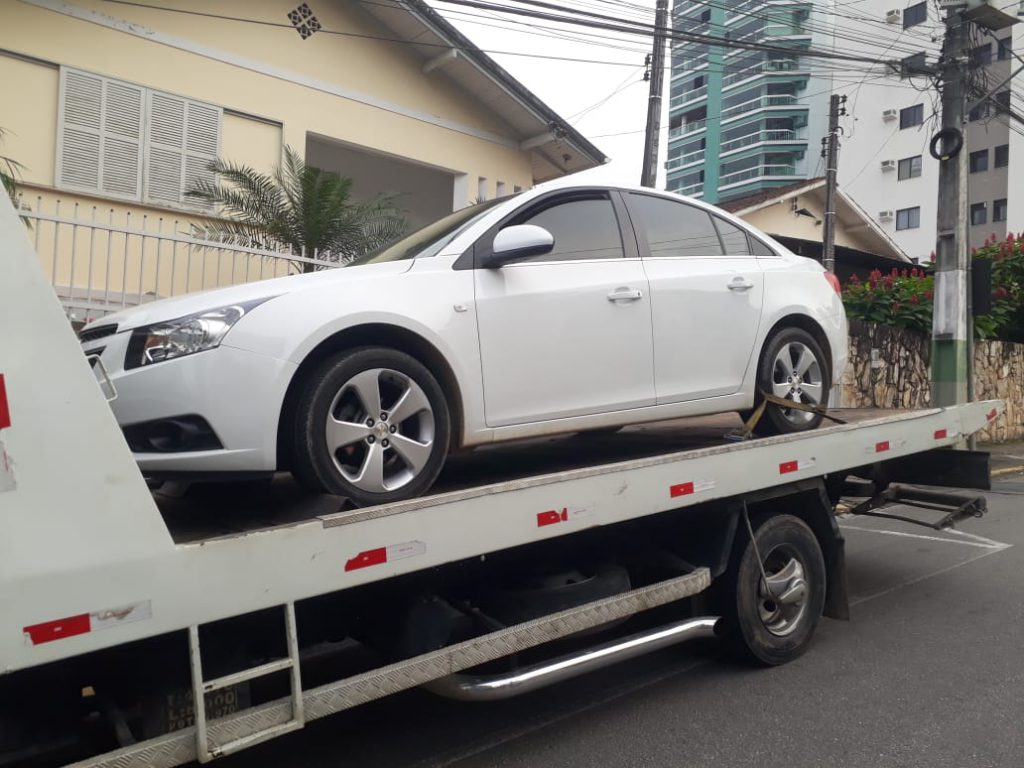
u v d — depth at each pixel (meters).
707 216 5.25
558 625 3.62
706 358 4.77
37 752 2.59
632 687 4.46
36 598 2.23
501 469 4.59
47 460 2.28
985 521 8.87
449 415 3.74
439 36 12.66
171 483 4.05
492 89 13.82
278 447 3.31
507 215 4.20
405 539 3.04
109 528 2.38
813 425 5.41
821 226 22.72
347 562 2.88
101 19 9.98
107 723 2.69
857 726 3.94
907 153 38.12
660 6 14.14
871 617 5.66
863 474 6.54
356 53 12.60
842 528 8.62
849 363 13.20
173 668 2.64
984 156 35.78
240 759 3.68
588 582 4.00
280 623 2.89
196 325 3.16
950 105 11.22
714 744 3.77
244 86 11.37
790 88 46.53
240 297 3.30
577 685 4.50
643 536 4.37
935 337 11.30
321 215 10.28
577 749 3.74
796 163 46.72
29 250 2.31
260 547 2.67
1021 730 3.89
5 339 2.24
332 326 3.32
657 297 4.55
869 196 39.69
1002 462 13.33
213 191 10.28
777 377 5.32
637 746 3.76
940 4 11.16
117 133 10.17
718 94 50.00
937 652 4.94
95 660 2.63
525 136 15.06
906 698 4.27
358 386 3.38
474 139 14.37
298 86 11.95
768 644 4.62
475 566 3.67
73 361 2.36
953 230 11.16
